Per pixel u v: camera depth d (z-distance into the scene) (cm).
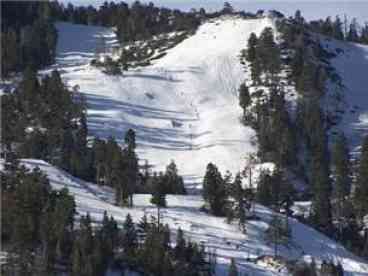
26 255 19062
